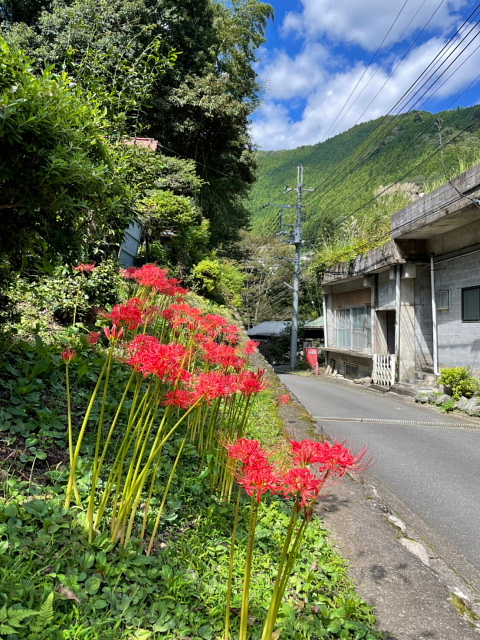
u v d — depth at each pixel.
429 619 2.18
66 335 5.00
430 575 2.59
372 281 15.60
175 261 12.52
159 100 15.20
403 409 9.97
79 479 2.58
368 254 15.03
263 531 2.70
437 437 7.37
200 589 2.10
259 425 4.87
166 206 10.91
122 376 4.18
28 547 1.96
